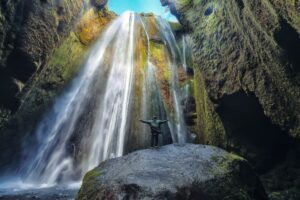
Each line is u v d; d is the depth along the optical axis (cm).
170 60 2628
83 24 2461
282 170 1642
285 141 1694
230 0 1614
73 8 2097
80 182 1964
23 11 1570
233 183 755
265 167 1759
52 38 1822
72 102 2180
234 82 1750
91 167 2078
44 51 1742
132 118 2277
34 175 1931
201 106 2220
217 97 1888
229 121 1894
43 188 1675
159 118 2311
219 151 867
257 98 1681
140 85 2420
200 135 2211
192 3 2409
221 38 1866
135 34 2720
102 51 2495
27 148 1975
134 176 706
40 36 1695
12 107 1692
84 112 2202
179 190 673
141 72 2477
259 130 1802
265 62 1471
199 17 2230
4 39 1481
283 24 1202
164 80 2491
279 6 1151
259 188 839
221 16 1864
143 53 2605
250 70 1602
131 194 665
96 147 2147
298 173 1551
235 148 1870
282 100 1447
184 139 2266
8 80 1584
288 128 1455
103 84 2350
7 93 1616
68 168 2025
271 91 1495
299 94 1316
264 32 1356
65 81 2180
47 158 2009
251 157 1798
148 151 856
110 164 823
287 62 1312
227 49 1800
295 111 1388
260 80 1545
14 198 1283
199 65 2094
